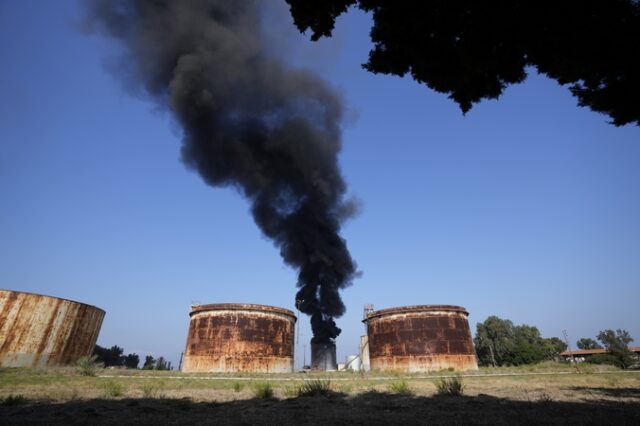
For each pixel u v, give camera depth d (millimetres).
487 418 7590
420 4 6492
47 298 31094
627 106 6578
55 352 30719
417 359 32781
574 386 15062
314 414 8727
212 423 7570
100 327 37531
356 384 17859
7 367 26266
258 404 10742
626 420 7035
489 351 64750
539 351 45344
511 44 6559
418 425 7023
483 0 6012
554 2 5688
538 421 7078
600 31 5746
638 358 39375
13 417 8078
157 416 8484
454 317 34750
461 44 6688
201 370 31281
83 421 7656
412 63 7512
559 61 6492
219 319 33219
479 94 7660
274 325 34531
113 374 23625
